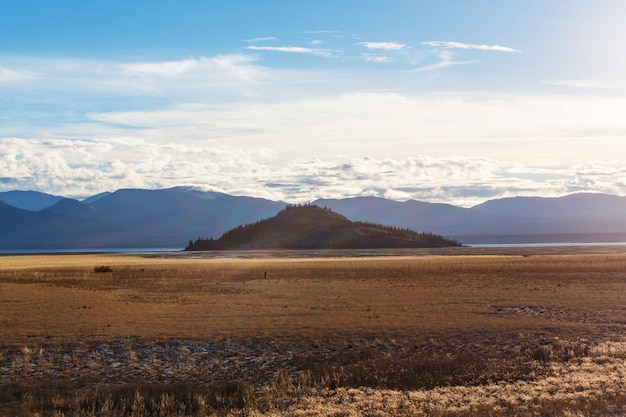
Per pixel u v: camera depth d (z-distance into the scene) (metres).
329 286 65.44
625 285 61.62
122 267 111.69
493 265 97.56
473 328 36.41
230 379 26.33
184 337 34.78
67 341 33.78
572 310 44.00
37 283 73.12
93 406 21.23
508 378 23.70
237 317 42.03
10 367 28.62
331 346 32.31
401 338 34.03
